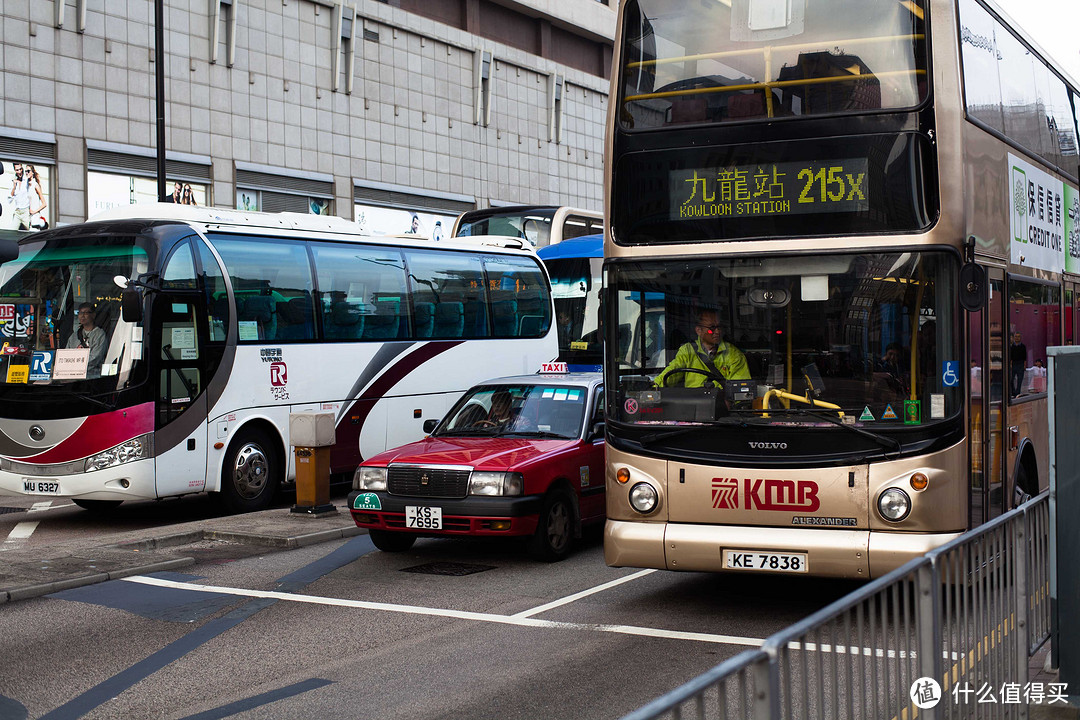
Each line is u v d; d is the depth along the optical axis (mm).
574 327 24156
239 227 17031
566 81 48906
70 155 28812
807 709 3752
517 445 12562
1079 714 6242
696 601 10211
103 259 15703
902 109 8812
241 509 16672
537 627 9258
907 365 8672
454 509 11766
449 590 10797
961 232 8734
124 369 15242
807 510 8750
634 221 9469
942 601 5109
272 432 17266
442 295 20422
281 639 8992
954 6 8938
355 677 7863
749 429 8938
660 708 2859
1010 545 6238
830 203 8914
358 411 18609
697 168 9273
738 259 9117
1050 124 12672
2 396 15625
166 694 7531
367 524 12305
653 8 9594
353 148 37531
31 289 15875
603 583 11070
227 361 16438
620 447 9367
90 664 8289
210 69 32656
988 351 9570
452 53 42031
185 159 31781
